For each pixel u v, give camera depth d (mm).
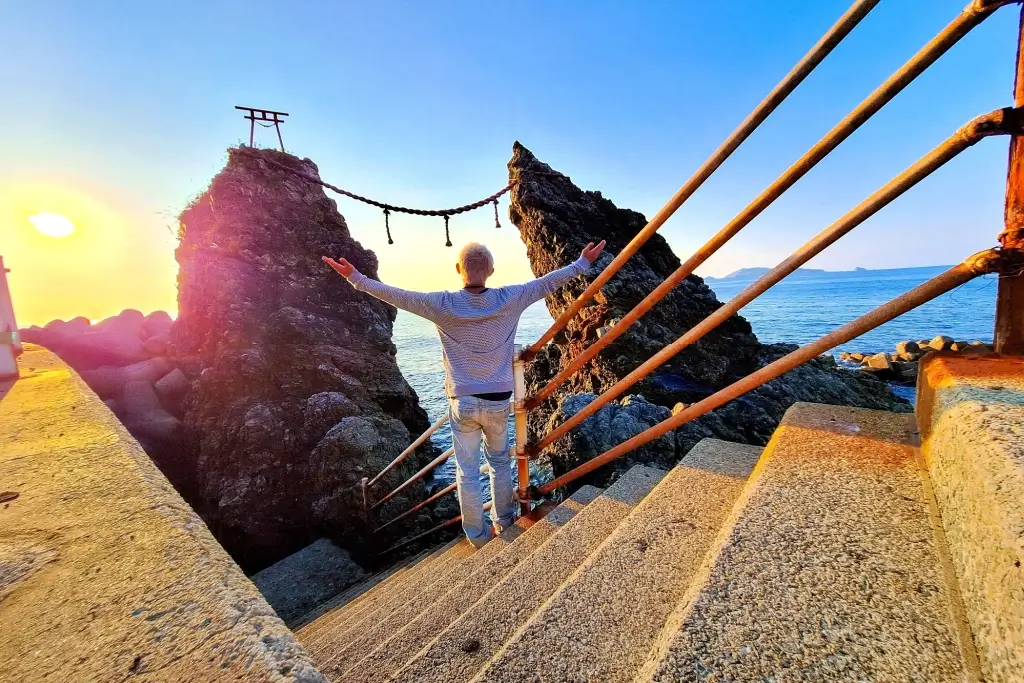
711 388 13789
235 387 10664
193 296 12844
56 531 1398
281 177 14266
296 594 6434
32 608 1069
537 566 2062
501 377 2711
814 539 1293
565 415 9633
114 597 1084
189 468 10078
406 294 2494
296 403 10555
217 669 860
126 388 12156
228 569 1190
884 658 935
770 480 1607
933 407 1555
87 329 15984
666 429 2387
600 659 1303
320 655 2439
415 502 8516
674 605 1454
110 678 858
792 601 1104
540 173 14891
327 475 8594
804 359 1772
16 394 3568
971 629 958
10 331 4211
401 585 3488
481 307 2568
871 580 1134
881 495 1452
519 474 3418
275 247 13195
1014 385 1339
